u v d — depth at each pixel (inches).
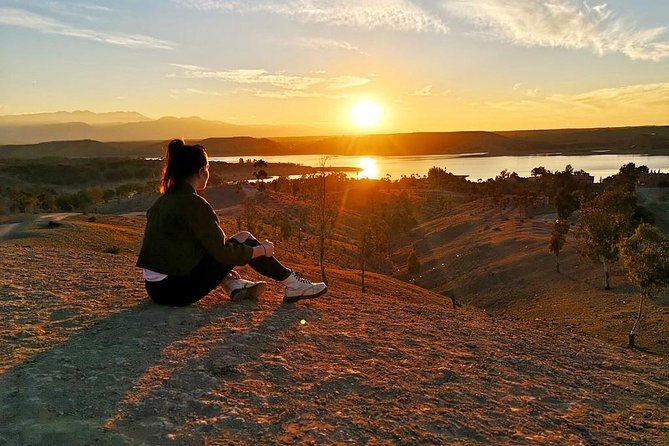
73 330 199.5
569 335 277.7
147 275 211.8
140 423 128.2
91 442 118.5
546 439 139.3
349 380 166.2
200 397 144.6
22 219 2733.8
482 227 3619.6
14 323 207.8
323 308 259.9
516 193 5629.9
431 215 5007.4
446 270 2711.6
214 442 122.0
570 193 3651.6
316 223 2138.3
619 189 2058.3
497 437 137.4
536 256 2447.1
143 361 168.1
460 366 191.9
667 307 1528.1
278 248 2625.5
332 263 2618.1
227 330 202.5
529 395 171.9
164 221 198.7
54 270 333.4
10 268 333.7
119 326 203.5
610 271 2018.9
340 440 126.7
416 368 184.4
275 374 165.5
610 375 207.3
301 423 135.0
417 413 146.1
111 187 7352.4
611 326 1428.4
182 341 187.6
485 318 295.7
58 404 136.6
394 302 310.8
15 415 130.4
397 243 3767.2
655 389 193.5
